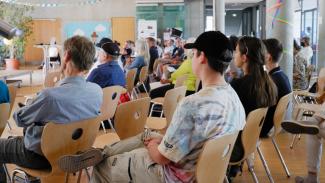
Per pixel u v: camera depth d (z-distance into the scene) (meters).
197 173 1.84
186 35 17.44
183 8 17.27
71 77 2.41
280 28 5.28
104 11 16.61
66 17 16.62
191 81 5.07
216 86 1.97
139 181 2.03
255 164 4.08
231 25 21.23
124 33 16.67
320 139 3.26
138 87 7.50
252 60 2.93
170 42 11.98
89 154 2.07
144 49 7.58
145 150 2.12
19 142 2.42
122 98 4.13
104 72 4.14
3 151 2.43
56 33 16.62
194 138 1.88
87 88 2.43
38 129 2.31
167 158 1.90
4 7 11.49
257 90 2.89
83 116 2.40
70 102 2.31
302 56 6.53
